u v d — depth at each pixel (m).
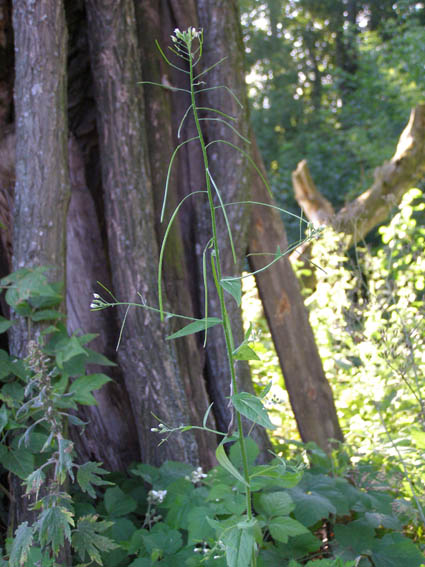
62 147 2.33
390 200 4.32
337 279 4.19
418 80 9.43
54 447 1.92
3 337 2.82
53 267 2.19
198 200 2.97
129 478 2.80
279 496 2.07
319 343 4.35
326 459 2.77
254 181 3.17
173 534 2.03
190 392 2.80
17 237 2.27
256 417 1.29
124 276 2.64
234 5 2.99
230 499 1.95
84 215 2.97
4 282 2.13
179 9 2.98
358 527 2.29
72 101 2.97
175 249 2.87
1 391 2.02
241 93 2.97
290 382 3.21
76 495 2.45
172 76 3.01
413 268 4.10
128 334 2.63
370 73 12.48
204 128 2.98
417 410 3.28
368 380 3.23
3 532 2.29
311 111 15.43
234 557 1.41
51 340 2.18
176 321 2.81
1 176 2.81
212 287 2.91
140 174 2.68
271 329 3.21
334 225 4.08
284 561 2.11
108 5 2.66
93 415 2.90
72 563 2.08
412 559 2.15
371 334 3.38
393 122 11.53
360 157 11.23
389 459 2.77
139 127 2.71
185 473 2.38
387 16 13.51
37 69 2.29
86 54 2.94
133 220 2.64
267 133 14.84
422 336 3.36
